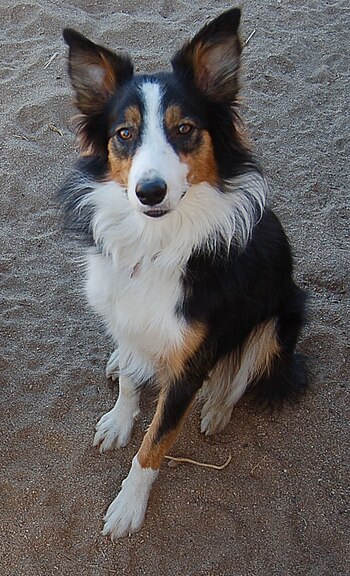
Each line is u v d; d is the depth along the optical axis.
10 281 1.74
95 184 1.34
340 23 2.60
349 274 1.78
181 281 1.34
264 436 1.53
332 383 1.60
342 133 2.12
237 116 1.32
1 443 1.49
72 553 1.38
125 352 1.46
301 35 2.51
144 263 1.35
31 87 2.19
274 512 1.44
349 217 1.91
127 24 2.48
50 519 1.41
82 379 1.59
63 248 1.80
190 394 1.38
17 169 1.96
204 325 1.35
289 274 1.47
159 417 1.39
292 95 2.23
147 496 1.43
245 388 1.53
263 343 1.49
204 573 1.37
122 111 1.28
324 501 1.45
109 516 1.41
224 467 1.49
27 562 1.37
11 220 1.86
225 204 1.32
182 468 1.48
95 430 1.52
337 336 1.67
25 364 1.61
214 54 1.30
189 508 1.43
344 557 1.39
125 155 1.28
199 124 1.27
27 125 2.09
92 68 1.32
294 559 1.39
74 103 1.34
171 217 1.30
